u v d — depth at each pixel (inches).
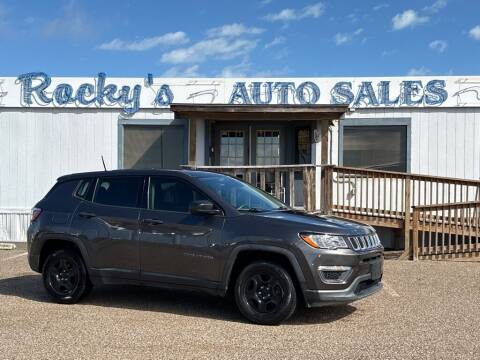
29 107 579.8
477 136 549.6
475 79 548.4
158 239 272.8
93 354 210.5
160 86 571.5
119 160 574.2
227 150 582.9
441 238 472.1
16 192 584.7
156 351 214.1
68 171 579.8
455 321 260.1
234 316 269.3
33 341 226.8
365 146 560.4
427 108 554.3
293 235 248.2
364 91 558.3
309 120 547.5
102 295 316.2
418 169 554.3
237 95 565.0
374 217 486.6
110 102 573.6
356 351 214.8
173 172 285.6
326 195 480.7
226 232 259.3
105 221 286.7
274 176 498.3
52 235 297.1
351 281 248.2
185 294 319.0
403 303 296.5
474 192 544.7
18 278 370.3
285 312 247.3
